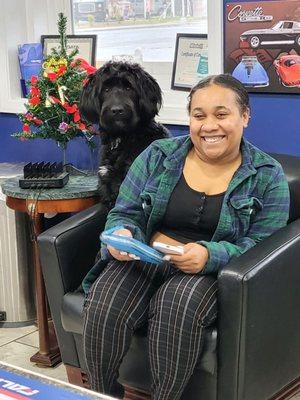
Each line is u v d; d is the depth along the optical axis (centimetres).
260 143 247
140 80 229
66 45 272
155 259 175
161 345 174
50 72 251
